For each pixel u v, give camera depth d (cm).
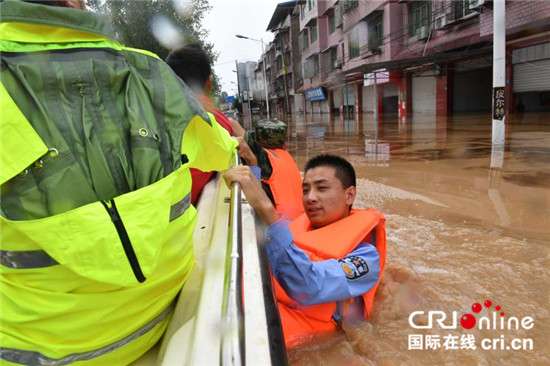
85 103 105
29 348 105
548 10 1361
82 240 96
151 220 104
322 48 3562
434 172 674
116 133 109
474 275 279
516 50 1653
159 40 1130
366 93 2944
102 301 110
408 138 1224
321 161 234
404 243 353
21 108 96
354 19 2797
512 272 283
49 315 104
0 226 96
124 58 118
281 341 124
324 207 226
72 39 108
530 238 355
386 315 221
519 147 864
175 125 121
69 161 100
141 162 110
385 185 601
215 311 123
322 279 179
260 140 359
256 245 162
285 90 5209
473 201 487
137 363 130
